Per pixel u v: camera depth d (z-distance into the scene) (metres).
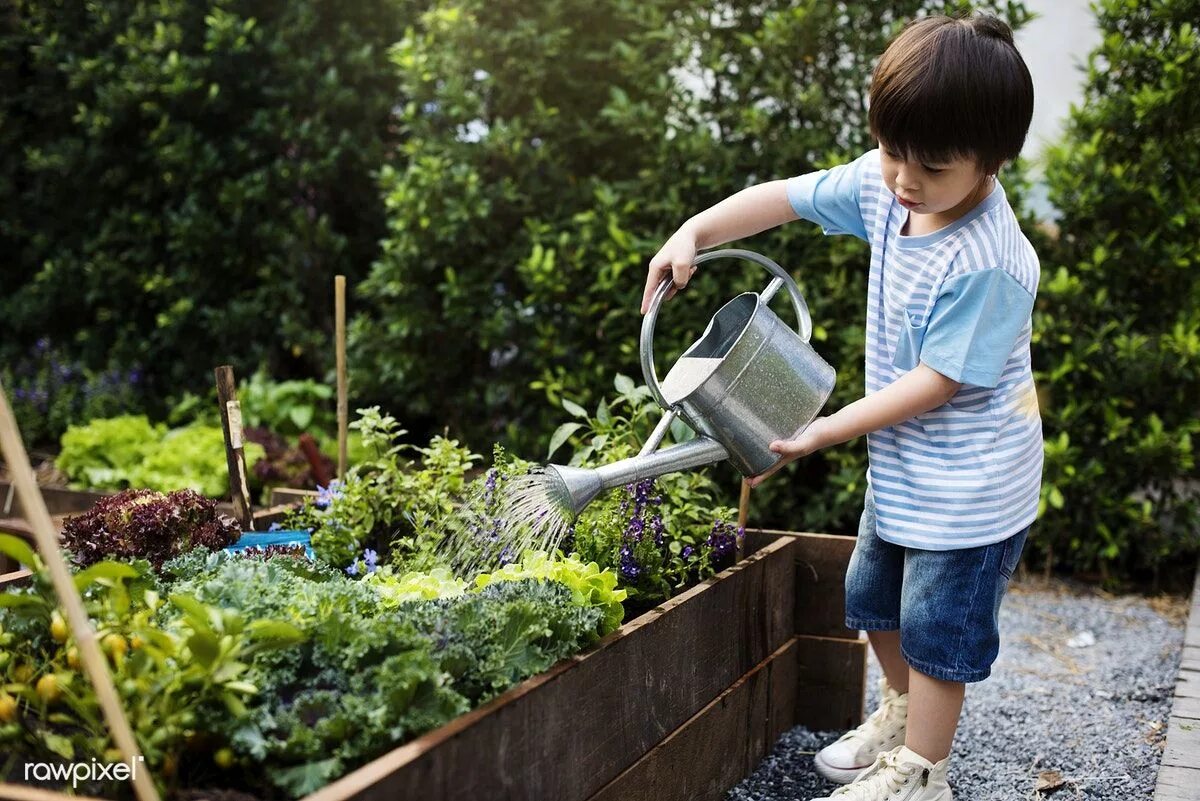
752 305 2.02
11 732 1.35
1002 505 1.85
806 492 3.83
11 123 5.23
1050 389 3.85
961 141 1.67
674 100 3.83
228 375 2.38
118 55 4.95
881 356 1.99
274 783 1.31
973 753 2.43
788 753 2.36
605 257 3.83
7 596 1.47
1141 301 3.89
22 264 5.53
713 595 2.04
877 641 2.17
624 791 1.73
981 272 1.79
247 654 1.40
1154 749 2.44
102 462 4.14
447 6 4.03
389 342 4.21
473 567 2.12
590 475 1.83
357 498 2.41
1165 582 3.96
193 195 4.80
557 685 1.54
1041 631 3.39
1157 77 3.77
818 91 3.64
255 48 4.70
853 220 2.10
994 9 3.61
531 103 4.05
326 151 4.71
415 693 1.38
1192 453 3.79
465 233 3.99
